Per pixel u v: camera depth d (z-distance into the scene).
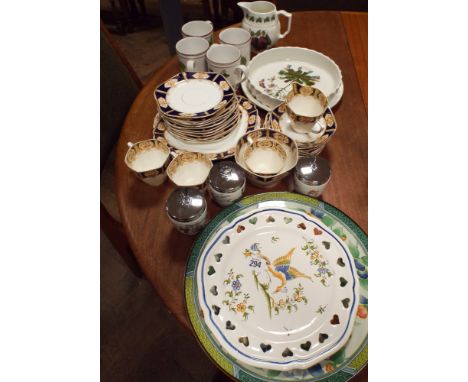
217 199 0.64
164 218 0.65
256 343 0.49
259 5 0.94
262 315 0.51
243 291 0.53
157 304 1.30
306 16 1.10
